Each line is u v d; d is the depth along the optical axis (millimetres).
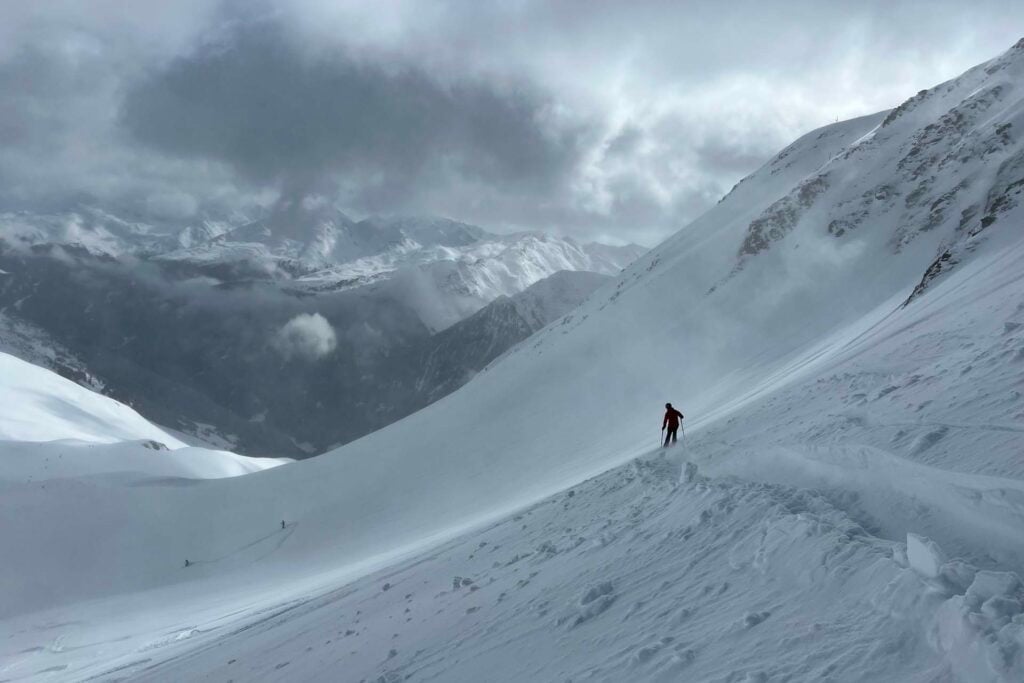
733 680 5773
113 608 55750
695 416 42000
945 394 12805
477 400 93625
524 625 9336
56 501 78750
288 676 12789
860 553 7074
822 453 11828
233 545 69625
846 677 5293
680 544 9766
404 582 17828
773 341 63469
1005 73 86125
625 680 6578
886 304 51094
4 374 159250
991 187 61969
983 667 4707
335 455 92500
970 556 6941
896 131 93938
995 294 20734
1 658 44719
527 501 34406
